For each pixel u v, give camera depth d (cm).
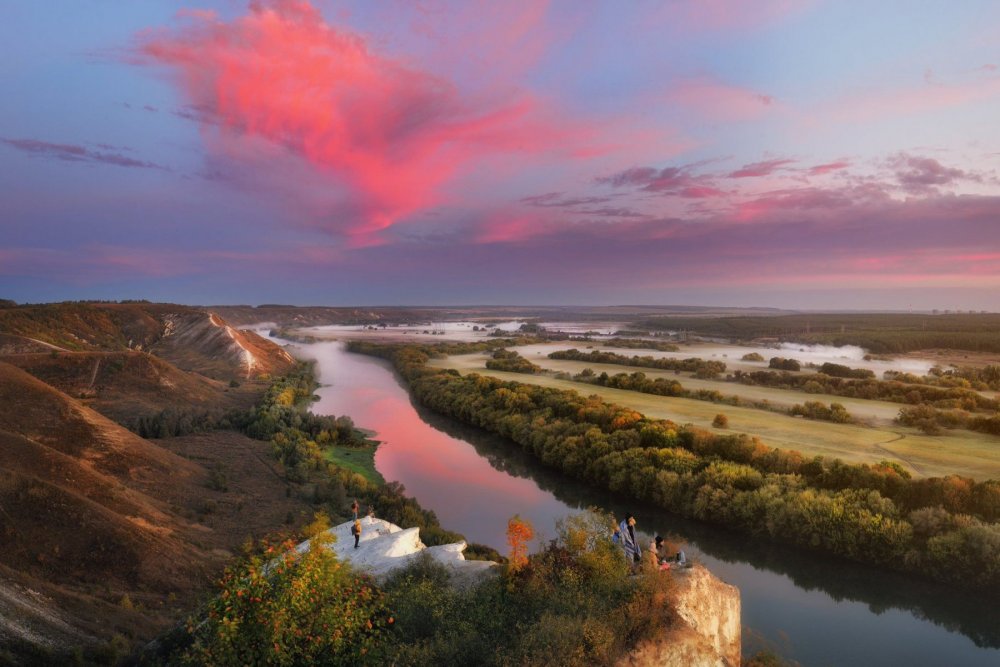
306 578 1391
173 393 9038
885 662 3152
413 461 7138
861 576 4147
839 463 5109
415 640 1488
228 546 3866
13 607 2280
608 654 1342
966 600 3766
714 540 4847
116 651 2181
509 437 8294
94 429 5169
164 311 17825
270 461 6169
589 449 6531
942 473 5425
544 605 1552
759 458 5666
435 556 2547
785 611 3722
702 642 1472
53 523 3206
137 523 3759
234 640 1315
